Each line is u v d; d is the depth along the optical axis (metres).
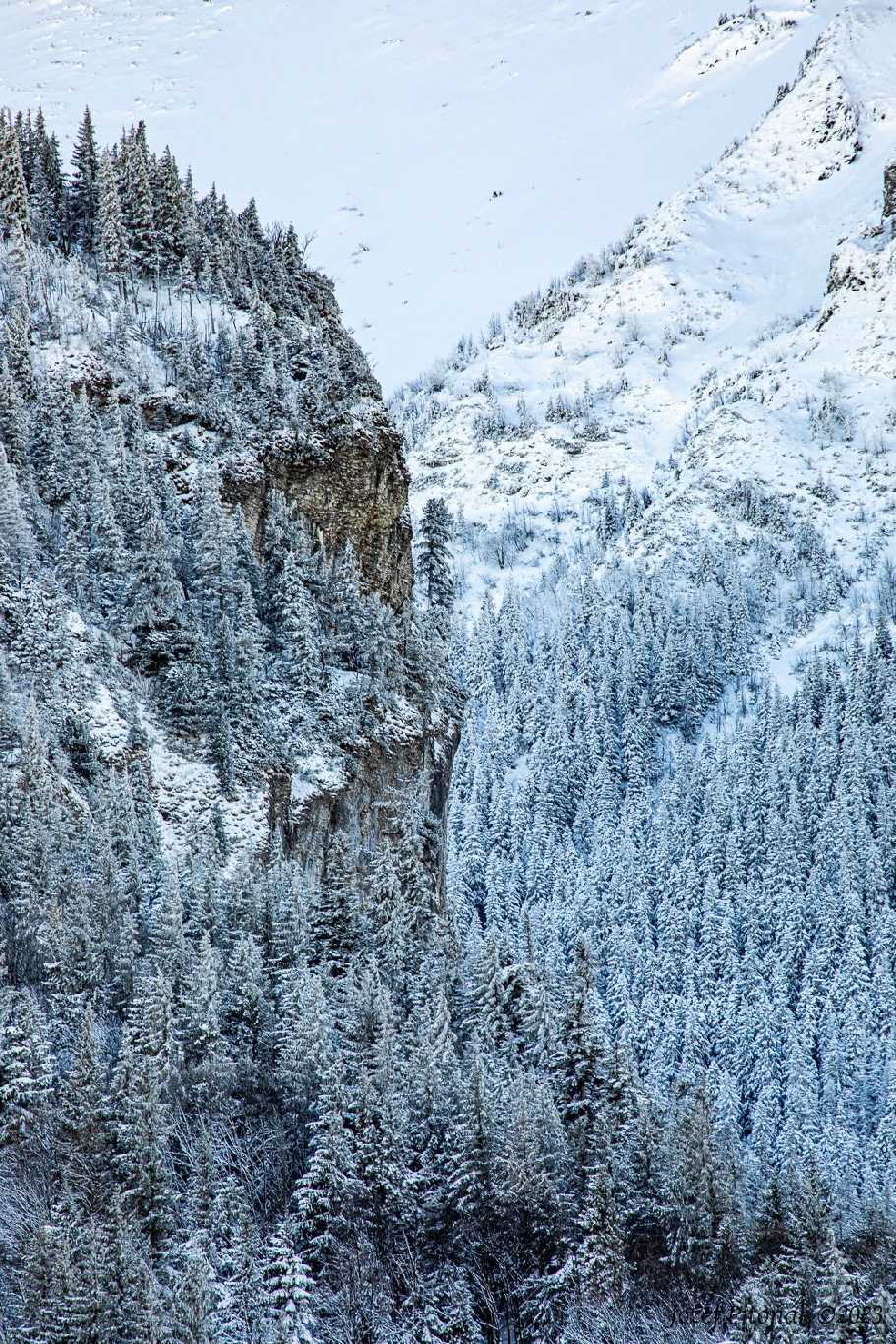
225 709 104.62
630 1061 89.56
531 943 96.88
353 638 117.44
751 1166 113.62
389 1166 75.88
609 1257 74.56
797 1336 70.12
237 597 110.62
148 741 100.75
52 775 91.06
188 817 99.56
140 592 105.25
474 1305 75.06
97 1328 59.56
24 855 84.25
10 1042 73.31
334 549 122.25
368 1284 72.06
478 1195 76.12
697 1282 77.12
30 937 82.38
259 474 118.00
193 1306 61.38
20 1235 66.38
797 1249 78.94
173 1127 75.06
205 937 83.44
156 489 113.25
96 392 114.81
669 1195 79.31
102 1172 69.38
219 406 119.31
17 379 110.94
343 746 111.50
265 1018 83.94
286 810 105.38
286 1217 73.62
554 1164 78.81
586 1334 72.06
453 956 101.12
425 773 119.19
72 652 100.19
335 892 96.69
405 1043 85.81
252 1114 80.00
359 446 124.50
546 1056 86.31
